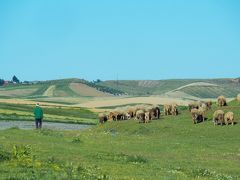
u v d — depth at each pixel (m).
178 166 42.72
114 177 32.50
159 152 52.94
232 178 37.69
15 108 170.25
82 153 45.59
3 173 29.86
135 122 87.25
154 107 92.56
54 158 38.59
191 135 72.38
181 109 107.94
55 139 60.03
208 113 87.25
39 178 28.30
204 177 37.50
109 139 65.19
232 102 101.19
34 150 44.59
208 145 60.50
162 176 35.44
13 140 54.84
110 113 101.44
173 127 78.75
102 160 42.59
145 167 40.09
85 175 31.09
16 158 35.88
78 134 73.50
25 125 108.44
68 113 172.12
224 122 78.44
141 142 62.09
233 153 53.16
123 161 42.88
